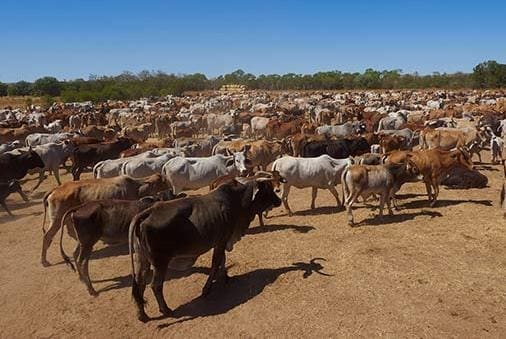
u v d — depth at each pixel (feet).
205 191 61.67
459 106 144.77
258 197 36.78
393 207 51.85
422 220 46.93
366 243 41.34
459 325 28.60
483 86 340.18
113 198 40.98
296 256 39.37
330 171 50.44
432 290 32.58
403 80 412.98
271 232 45.57
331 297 32.32
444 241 41.14
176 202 31.63
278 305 31.78
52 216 39.50
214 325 29.99
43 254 39.29
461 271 35.24
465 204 51.72
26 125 113.29
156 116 131.75
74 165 70.28
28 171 67.67
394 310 30.40
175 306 32.53
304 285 34.17
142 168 55.21
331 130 94.27
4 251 43.39
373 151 69.31
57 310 32.65
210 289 33.73
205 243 31.91
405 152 51.93
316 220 48.67
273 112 142.31
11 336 30.09
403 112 119.03
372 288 33.19
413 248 39.83
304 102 192.75
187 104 197.77
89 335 29.73
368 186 45.83
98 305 33.04
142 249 30.22
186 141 81.05
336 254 39.27
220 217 32.58
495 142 73.92
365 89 404.57
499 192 56.95
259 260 39.01
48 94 343.05
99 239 34.40
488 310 30.07
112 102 264.52
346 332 28.43
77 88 347.56
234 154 55.06
